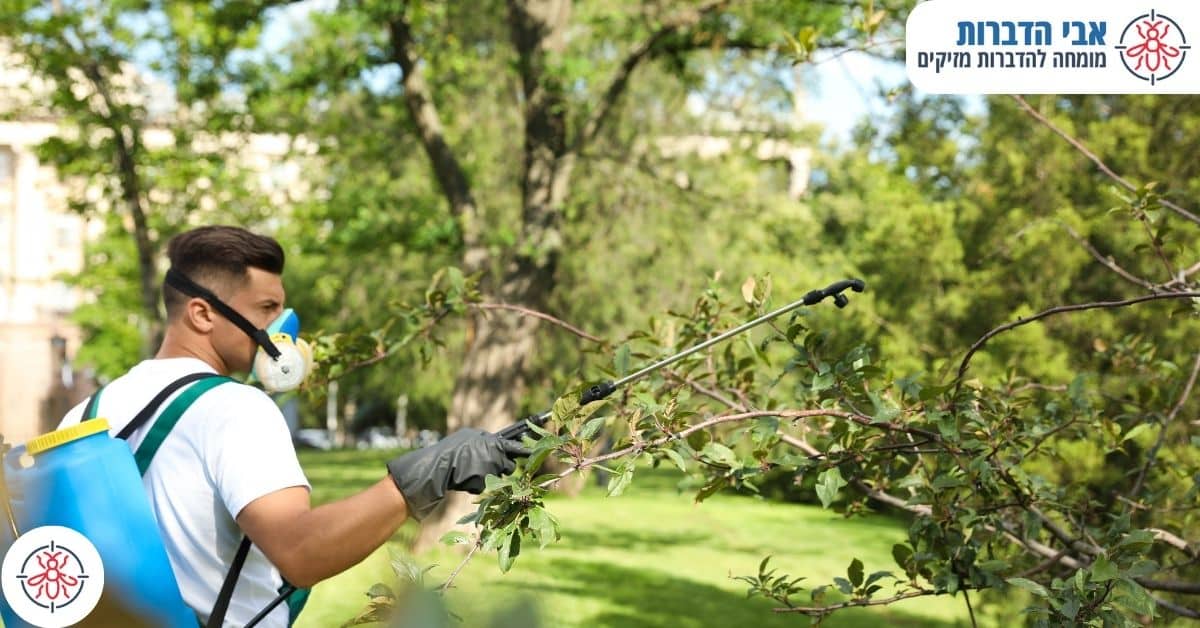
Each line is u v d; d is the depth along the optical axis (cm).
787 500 2114
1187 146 750
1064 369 695
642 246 1719
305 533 189
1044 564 331
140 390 209
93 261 3356
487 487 203
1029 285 774
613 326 1744
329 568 190
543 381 1830
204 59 1480
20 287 5603
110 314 3347
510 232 1349
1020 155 820
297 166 1862
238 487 194
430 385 2525
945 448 295
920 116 980
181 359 214
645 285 1739
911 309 838
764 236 1766
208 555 199
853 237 1925
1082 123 822
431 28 1463
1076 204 808
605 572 1170
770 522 1762
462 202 1412
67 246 5706
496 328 1353
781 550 1431
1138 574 256
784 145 1703
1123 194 341
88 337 3397
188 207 1700
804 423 330
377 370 2511
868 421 275
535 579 1088
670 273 1708
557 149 1352
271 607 201
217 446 197
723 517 1811
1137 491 399
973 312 815
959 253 833
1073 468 512
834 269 1712
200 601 199
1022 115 842
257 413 201
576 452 229
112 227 2973
